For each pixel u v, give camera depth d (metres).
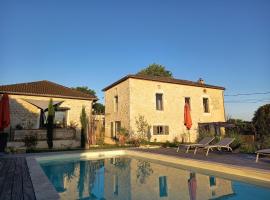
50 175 12.81
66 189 9.87
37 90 26.72
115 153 20.67
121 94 32.62
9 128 23.61
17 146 22.47
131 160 17.94
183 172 12.69
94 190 9.65
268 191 8.55
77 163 16.72
